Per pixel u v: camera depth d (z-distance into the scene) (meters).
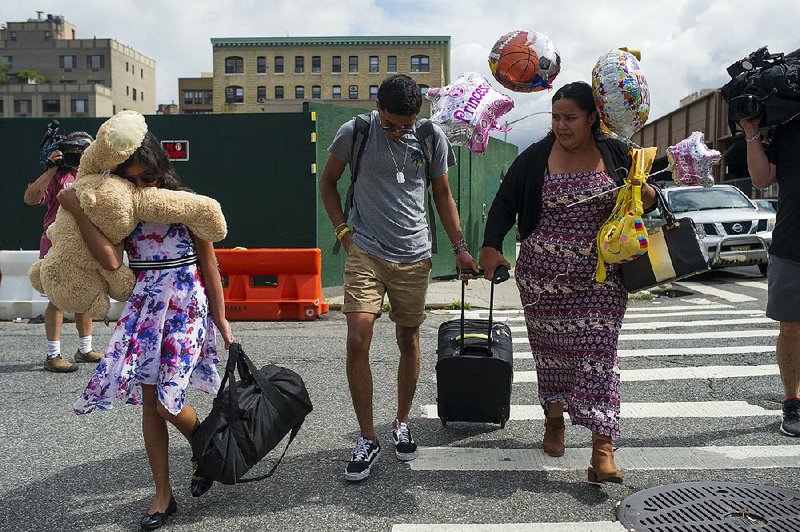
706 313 9.71
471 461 4.00
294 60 82.38
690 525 3.15
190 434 3.42
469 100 4.69
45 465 3.99
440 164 3.95
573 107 3.45
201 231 3.18
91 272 3.17
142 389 3.22
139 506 3.44
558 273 3.62
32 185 6.10
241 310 9.27
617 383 3.59
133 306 3.17
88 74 106.69
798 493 3.48
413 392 4.11
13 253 9.22
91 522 3.27
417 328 4.05
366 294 3.76
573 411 3.57
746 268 16.78
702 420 4.77
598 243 3.49
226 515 3.32
